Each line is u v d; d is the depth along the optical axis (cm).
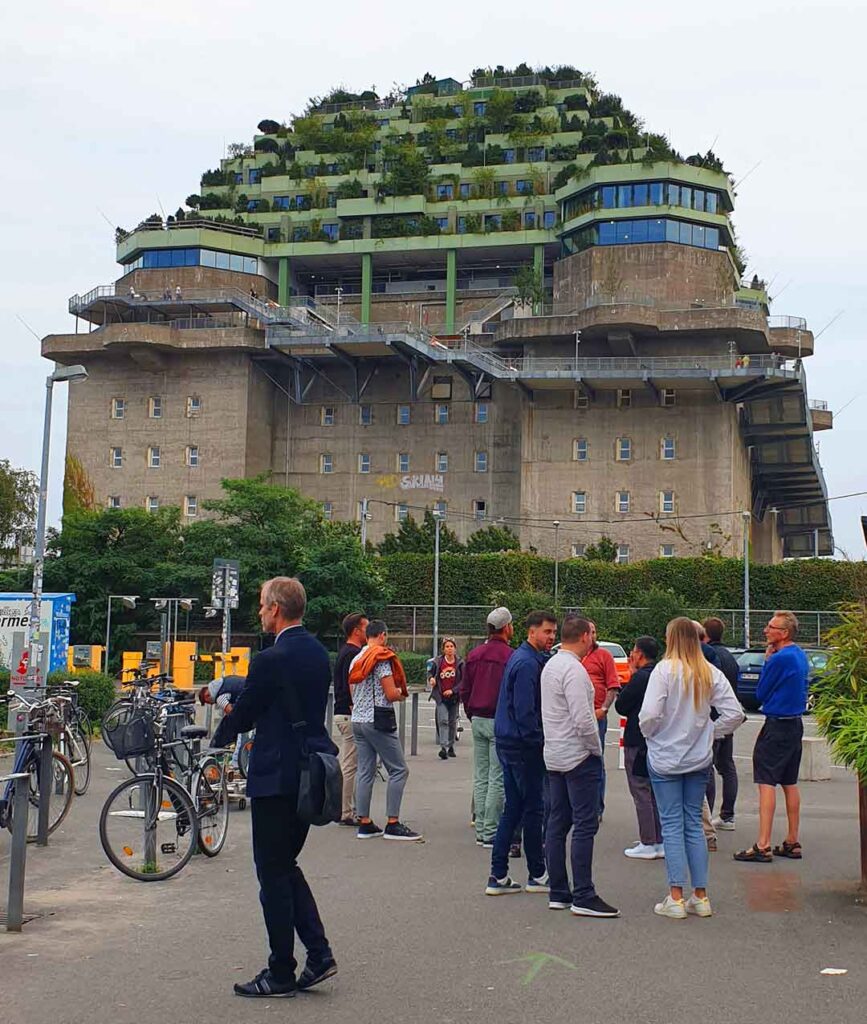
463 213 9669
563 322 8288
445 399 9081
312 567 6544
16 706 1347
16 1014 652
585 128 10019
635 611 6506
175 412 9056
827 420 9462
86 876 1071
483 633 6869
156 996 690
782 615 1191
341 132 10794
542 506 8500
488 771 1247
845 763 1014
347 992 700
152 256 9562
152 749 1084
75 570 6366
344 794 1384
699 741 918
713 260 8594
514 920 897
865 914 926
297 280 10131
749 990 710
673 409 8356
